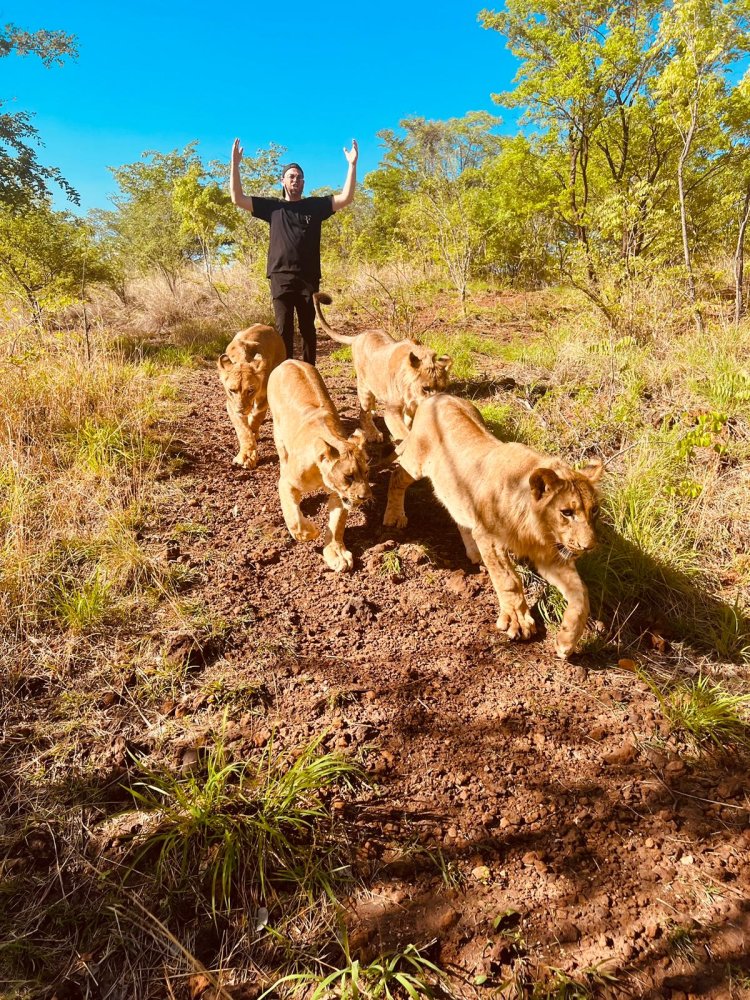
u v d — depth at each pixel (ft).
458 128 110.63
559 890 8.51
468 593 14.62
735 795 9.97
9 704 11.00
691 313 29.07
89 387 21.70
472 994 7.42
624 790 9.97
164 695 11.39
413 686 11.85
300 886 8.40
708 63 28.63
